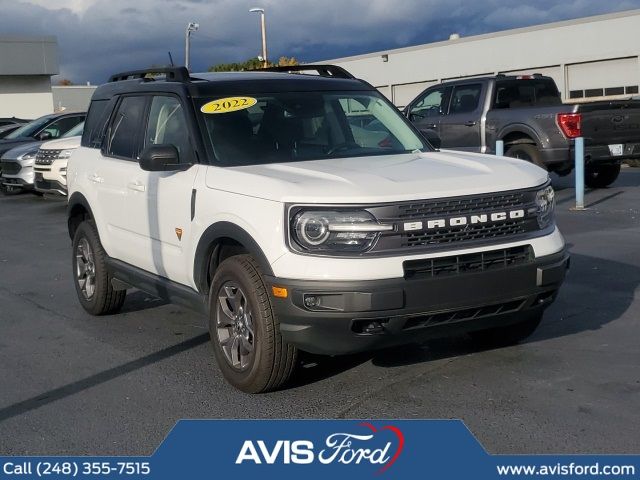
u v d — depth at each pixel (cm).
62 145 1545
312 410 498
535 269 504
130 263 671
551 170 1412
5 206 1677
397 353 596
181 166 574
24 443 466
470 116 1466
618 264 858
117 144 695
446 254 478
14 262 1048
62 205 1658
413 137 647
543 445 437
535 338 621
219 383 553
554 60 3481
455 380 538
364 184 485
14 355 634
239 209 507
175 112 613
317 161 570
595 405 486
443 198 484
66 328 710
